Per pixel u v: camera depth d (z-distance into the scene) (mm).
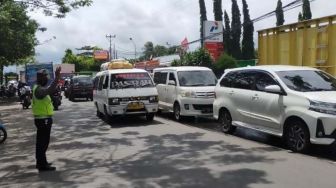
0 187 7949
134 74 16984
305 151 9766
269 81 11125
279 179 7621
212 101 16266
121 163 9484
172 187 7398
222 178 7828
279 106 10438
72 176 8531
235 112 12484
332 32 13102
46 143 9172
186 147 11031
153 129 14695
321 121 9227
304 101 9703
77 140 12938
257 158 9391
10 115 22656
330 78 10945
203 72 17500
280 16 55469
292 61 14852
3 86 44875
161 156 10039
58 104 24453
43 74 9195
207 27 50250
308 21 14016
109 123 16797
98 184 7820
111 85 16562
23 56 37719
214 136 12711
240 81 12461
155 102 16703
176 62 40438
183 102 16359
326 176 7750
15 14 25859
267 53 16344
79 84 33625
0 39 32312
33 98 9102
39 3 19250
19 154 11281
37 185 7973
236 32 62812
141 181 7887
